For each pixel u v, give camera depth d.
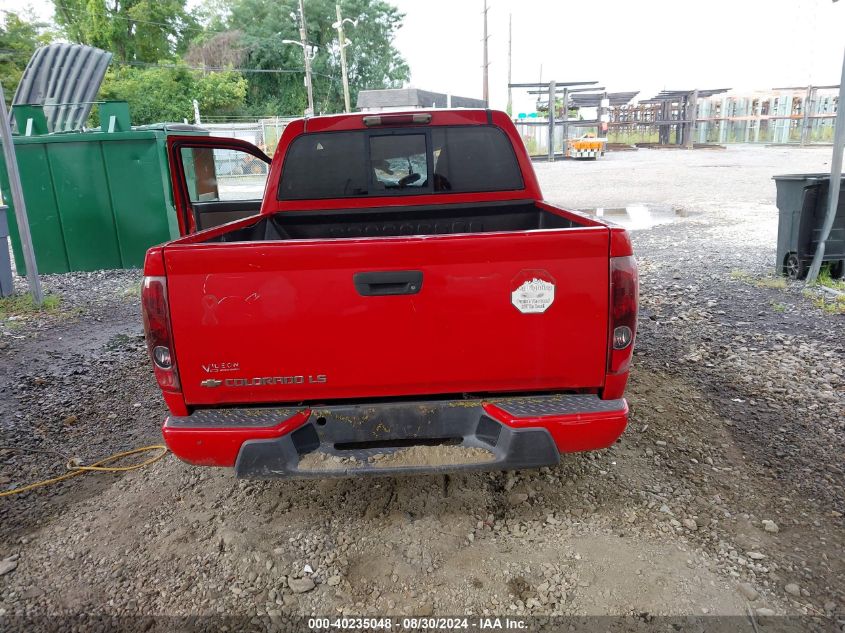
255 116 54.88
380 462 2.58
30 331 6.66
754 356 5.04
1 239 7.94
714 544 2.81
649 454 3.57
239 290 2.44
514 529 2.95
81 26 49.94
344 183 4.26
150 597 2.62
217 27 64.19
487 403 2.61
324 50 62.94
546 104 38.84
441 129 4.16
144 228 9.65
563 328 2.52
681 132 39.62
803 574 2.61
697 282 7.52
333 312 2.47
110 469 3.67
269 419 2.54
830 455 3.53
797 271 7.34
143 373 5.31
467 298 2.48
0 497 3.41
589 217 3.13
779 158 27.14
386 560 2.77
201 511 3.19
